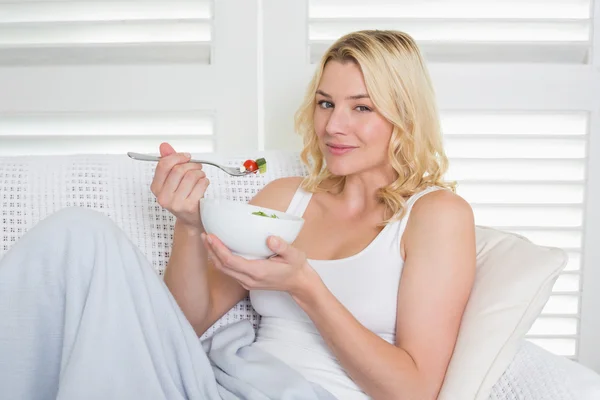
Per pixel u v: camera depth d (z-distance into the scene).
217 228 1.03
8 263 1.07
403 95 1.32
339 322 1.12
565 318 2.05
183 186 1.20
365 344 1.13
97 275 1.06
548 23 1.99
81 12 2.04
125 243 1.11
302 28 2.02
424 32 2.01
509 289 1.19
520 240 1.32
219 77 2.04
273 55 2.04
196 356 1.16
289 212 1.49
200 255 1.33
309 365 1.27
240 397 1.19
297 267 1.07
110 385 1.03
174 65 2.04
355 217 1.42
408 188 1.36
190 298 1.36
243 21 2.02
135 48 2.04
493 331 1.16
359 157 1.33
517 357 1.16
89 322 1.04
